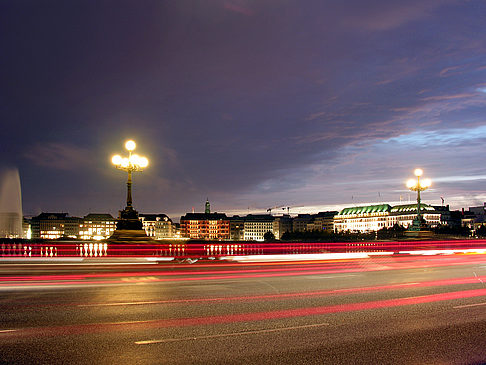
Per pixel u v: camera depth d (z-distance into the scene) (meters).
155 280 17.48
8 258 27.67
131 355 7.14
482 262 28.64
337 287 15.42
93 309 11.00
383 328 9.09
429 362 6.92
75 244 30.08
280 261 28.91
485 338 8.34
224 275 19.64
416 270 22.56
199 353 7.26
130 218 31.66
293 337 8.31
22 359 6.89
